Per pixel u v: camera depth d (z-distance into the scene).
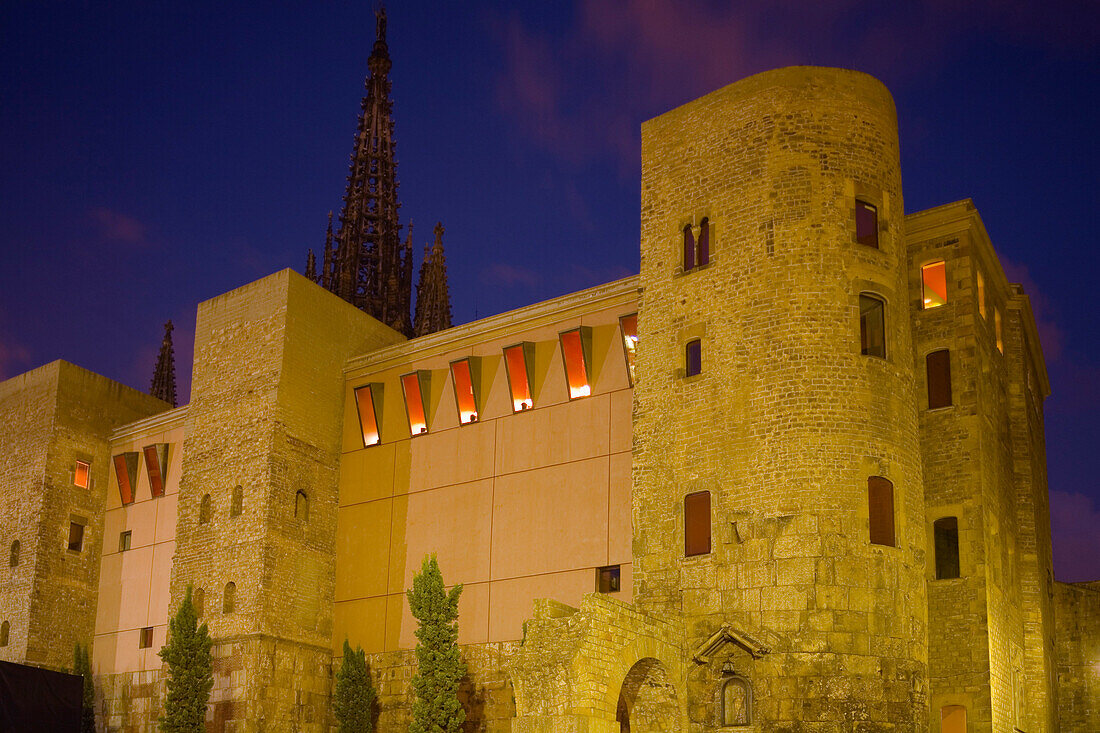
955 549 39.84
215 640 47.91
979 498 39.69
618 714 38.88
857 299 39.03
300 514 49.97
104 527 60.25
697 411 39.69
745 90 41.47
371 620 48.75
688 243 41.97
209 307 54.38
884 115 41.50
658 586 39.00
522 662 34.78
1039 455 53.16
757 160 40.50
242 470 50.03
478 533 46.50
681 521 39.00
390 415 51.22
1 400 62.56
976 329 41.44
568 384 45.59
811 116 40.34
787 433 37.56
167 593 55.44
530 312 47.44
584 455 44.38
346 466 51.94
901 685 35.78
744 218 40.31
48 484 58.47
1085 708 50.28
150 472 58.69
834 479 36.97
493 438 47.34
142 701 54.38
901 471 38.03
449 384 49.50
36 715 44.75
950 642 38.91
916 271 42.69
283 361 50.38
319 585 49.78
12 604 57.34
